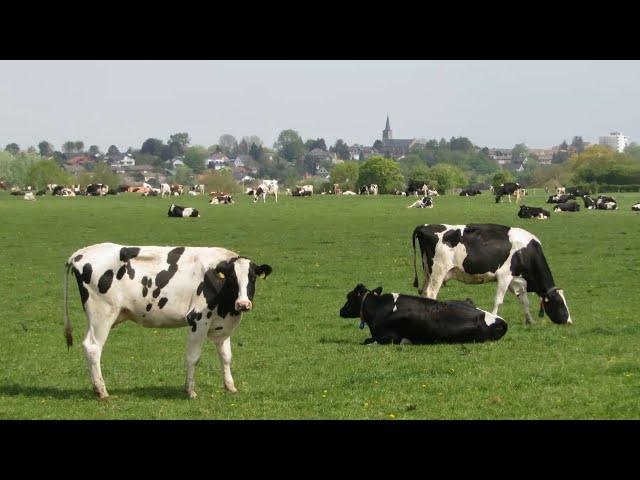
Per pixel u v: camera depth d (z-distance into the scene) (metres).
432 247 22.81
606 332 20.89
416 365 17.28
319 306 25.92
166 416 14.00
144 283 15.32
